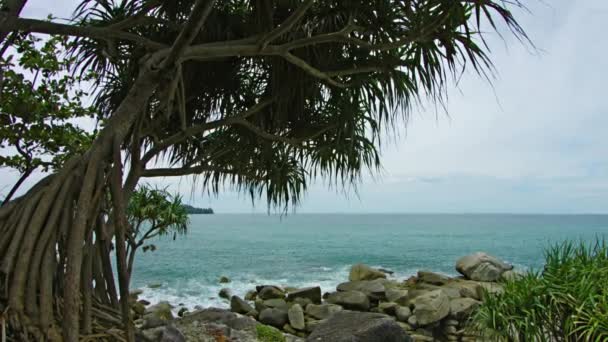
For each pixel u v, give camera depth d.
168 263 17.62
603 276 2.83
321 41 2.53
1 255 1.64
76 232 1.61
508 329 2.88
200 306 9.80
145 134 2.98
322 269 16.36
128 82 3.31
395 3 2.68
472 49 2.49
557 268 3.02
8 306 1.47
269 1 2.51
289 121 3.52
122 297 1.64
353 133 3.31
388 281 10.30
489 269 10.29
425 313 7.26
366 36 2.98
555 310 2.82
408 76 3.03
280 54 2.51
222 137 3.65
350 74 3.11
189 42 1.86
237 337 3.98
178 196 4.61
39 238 1.66
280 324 7.84
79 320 1.63
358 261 18.89
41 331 1.47
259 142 3.59
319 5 2.91
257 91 3.61
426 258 20.17
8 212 1.79
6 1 1.85
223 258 19.67
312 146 3.62
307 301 8.77
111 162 1.92
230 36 3.00
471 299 7.65
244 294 11.26
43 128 3.23
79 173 1.83
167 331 3.03
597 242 3.10
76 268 1.55
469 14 2.61
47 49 3.35
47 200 1.75
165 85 2.06
